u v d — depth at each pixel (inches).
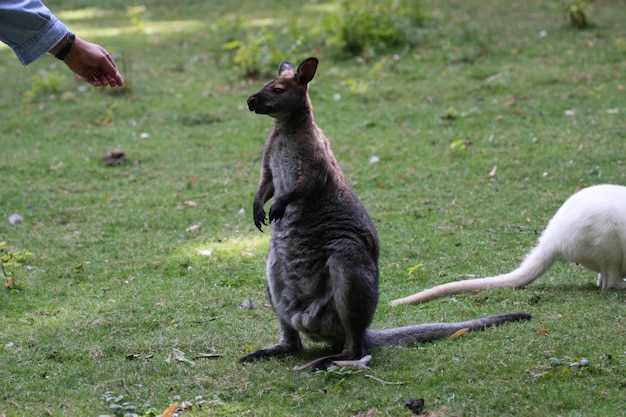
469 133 566.3
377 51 772.0
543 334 271.6
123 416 225.8
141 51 837.2
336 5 1000.2
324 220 257.1
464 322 282.2
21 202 484.4
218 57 788.6
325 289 258.1
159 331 303.9
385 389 235.5
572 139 532.4
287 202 251.9
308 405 229.0
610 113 574.9
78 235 430.3
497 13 894.4
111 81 222.8
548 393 225.1
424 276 357.7
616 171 472.7
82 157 562.9
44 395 243.8
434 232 411.2
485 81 669.3
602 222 313.4
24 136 609.0
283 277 264.1
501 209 436.1
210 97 685.3
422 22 824.9
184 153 567.2
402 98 652.7
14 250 406.9
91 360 275.9
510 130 562.6
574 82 645.9
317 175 256.2
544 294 321.1
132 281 365.4
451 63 724.0
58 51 209.8
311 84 690.2
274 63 747.4
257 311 323.3
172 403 231.1
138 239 422.6
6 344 293.4
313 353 274.1
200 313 323.3
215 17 991.6
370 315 257.1
